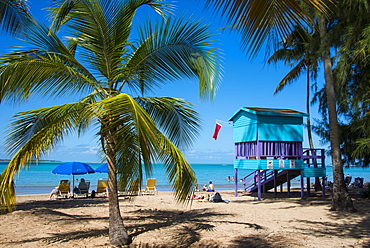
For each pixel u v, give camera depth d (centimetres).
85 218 1013
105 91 688
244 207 1326
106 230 817
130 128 501
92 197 1861
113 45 668
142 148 465
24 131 626
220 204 1441
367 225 899
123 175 566
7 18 742
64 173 1784
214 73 648
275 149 1611
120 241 674
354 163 1717
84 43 683
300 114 1655
